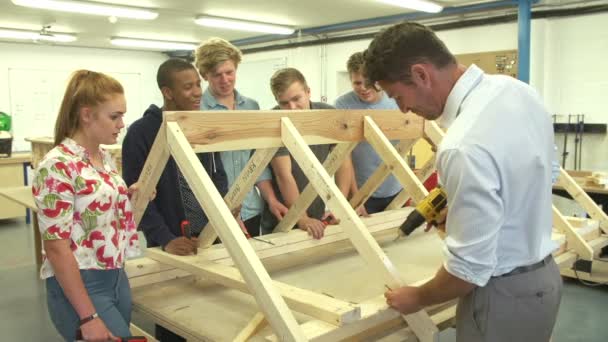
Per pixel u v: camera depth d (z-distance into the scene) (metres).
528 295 1.06
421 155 5.80
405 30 1.04
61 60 9.16
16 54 8.70
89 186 1.22
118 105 1.25
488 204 0.94
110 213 1.28
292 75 2.21
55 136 1.29
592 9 5.39
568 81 5.68
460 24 6.39
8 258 4.60
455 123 1.00
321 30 7.70
